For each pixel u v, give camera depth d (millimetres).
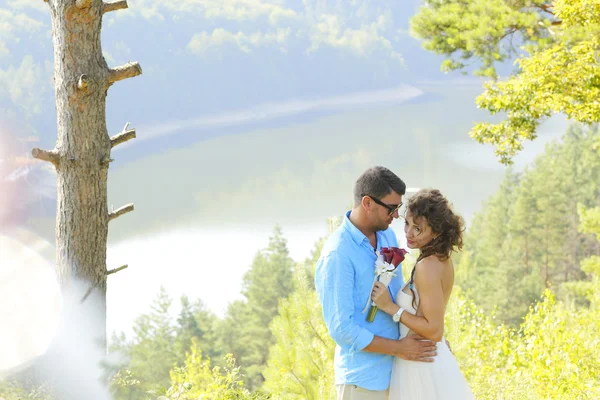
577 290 23438
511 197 59750
